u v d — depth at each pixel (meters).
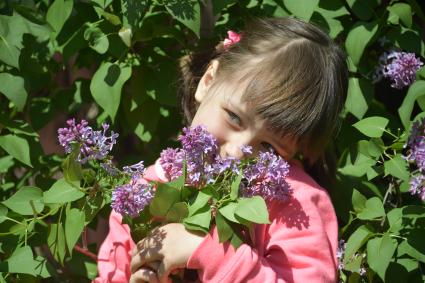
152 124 2.45
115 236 2.09
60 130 1.83
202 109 1.99
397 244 2.20
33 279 2.21
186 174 1.85
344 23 2.42
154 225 1.96
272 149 1.91
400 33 2.35
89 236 3.49
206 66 2.27
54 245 2.07
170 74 2.38
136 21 2.21
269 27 2.06
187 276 1.99
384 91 2.75
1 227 2.16
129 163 2.52
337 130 2.30
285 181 1.88
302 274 1.90
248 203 1.78
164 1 2.20
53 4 2.29
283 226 1.95
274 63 1.96
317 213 1.97
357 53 2.27
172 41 2.45
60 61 2.61
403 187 2.30
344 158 2.35
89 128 1.83
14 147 2.24
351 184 2.33
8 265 2.11
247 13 2.45
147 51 2.41
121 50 2.27
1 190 2.57
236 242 1.86
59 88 2.54
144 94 2.39
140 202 1.79
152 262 1.92
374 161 2.26
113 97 2.24
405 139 2.18
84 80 2.52
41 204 2.10
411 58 2.23
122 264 2.06
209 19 2.44
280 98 1.92
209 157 1.84
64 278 2.37
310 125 1.97
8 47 2.22
